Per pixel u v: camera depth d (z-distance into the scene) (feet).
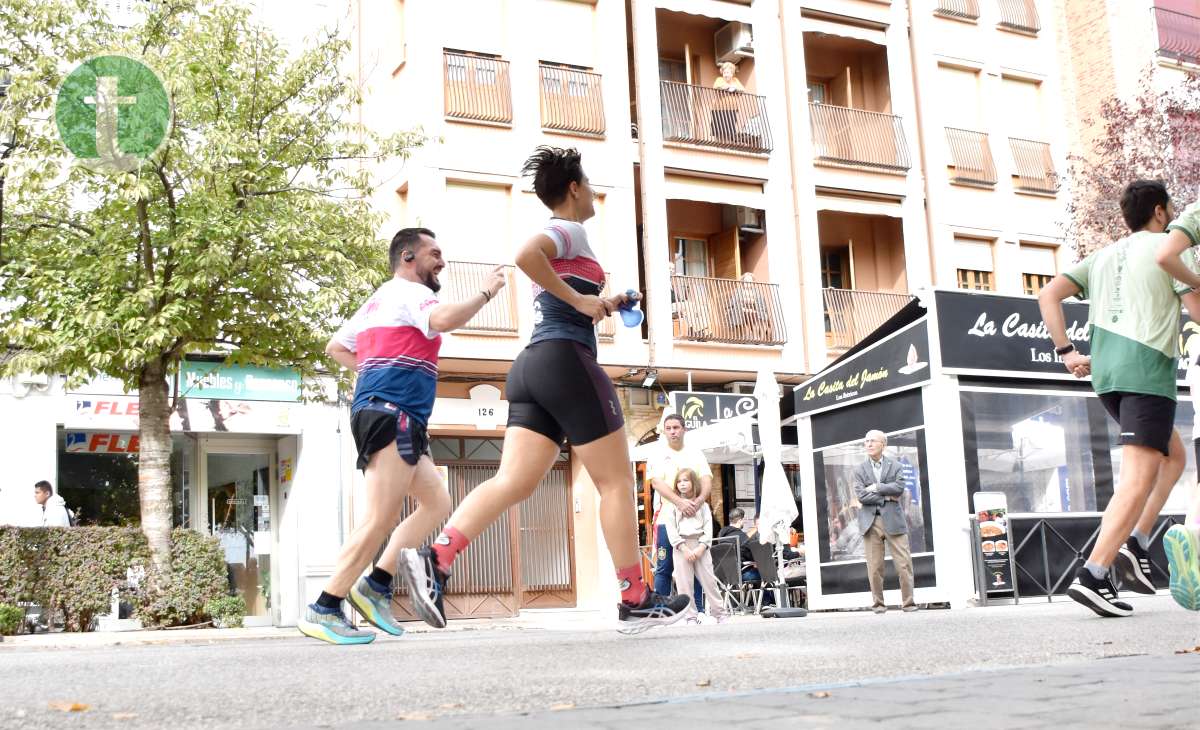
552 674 11.20
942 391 45.96
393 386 18.37
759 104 80.43
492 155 72.43
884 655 12.85
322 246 48.83
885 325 50.67
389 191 73.61
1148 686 9.34
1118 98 81.10
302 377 50.93
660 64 82.43
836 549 52.06
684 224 80.84
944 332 46.24
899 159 84.23
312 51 50.65
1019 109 90.22
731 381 78.48
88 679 11.58
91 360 44.47
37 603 43.14
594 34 76.69
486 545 69.21
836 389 51.80
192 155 45.88
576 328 16.20
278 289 48.01
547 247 15.85
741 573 53.21
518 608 69.26
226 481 64.80
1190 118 77.97
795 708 8.41
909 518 47.50
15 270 45.93
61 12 45.70
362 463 18.52
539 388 16.15
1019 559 45.42
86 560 44.01
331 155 51.19
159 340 43.21
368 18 76.95
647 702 8.96
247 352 47.98
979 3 89.10
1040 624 18.19
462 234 71.51
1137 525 20.34
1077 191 83.15
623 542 16.88
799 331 78.84
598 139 75.20
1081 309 50.06
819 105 82.43
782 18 82.58
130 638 37.52
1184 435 50.67
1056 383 48.49
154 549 45.73
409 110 72.38
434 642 19.20
